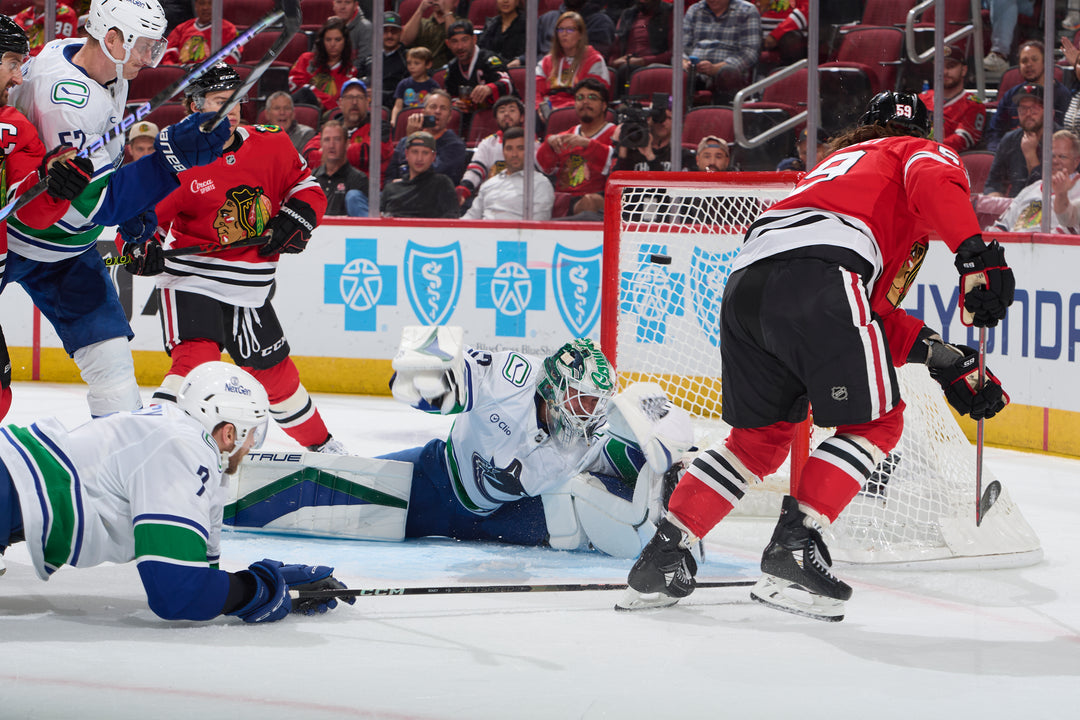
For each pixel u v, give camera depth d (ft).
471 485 32.40
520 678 21.57
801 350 25.23
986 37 67.56
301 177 39.01
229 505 33.96
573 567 31.27
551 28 74.18
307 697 20.08
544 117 72.38
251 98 75.61
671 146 68.54
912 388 35.09
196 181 37.17
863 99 71.92
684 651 23.81
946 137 66.90
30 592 27.09
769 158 71.51
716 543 35.42
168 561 22.80
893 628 26.27
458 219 69.46
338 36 74.49
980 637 25.62
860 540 33.09
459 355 28.66
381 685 20.88
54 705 19.29
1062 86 59.16
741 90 73.56
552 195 69.56
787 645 24.49
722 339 27.02
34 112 30.96
